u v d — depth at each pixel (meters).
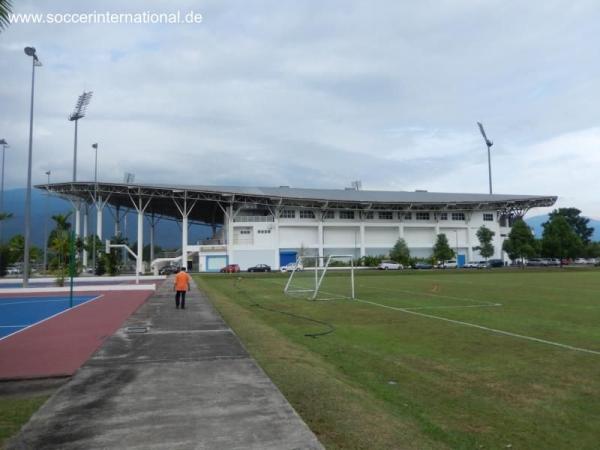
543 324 14.88
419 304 21.53
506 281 40.28
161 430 4.97
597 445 5.53
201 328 12.70
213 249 84.88
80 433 4.91
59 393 6.38
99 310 18.73
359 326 14.88
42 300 24.56
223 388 6.57
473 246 99.00
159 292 28.34
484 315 17.28
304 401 6.25
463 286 33.94
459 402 7.07
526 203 100.94
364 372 8.85
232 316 16.11
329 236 92.00
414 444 5.00
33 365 8.62
